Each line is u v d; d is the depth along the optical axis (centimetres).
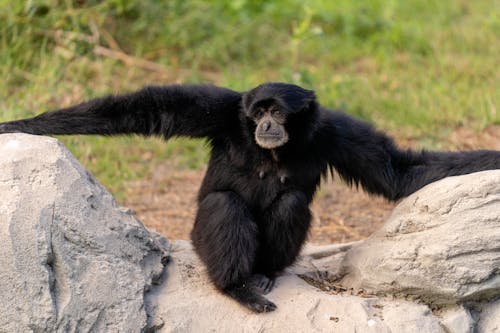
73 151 2756
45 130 1669
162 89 1745
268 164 1781
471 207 1575
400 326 1531
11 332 1367
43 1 3244
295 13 4025
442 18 4316
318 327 1523
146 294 1551
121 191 2697
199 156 2970
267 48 3741
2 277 1382
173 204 2648
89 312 1428
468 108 3189
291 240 1734
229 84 3181
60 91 2983
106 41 3459
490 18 4206
